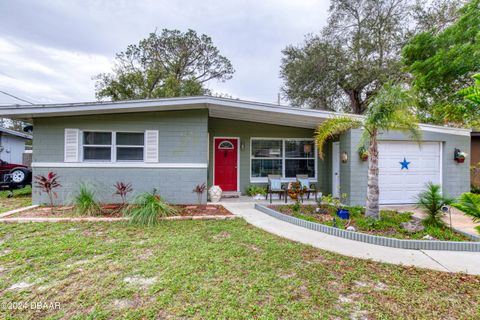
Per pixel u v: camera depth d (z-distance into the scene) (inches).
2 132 518.9
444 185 283.9
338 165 326.6
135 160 281.1
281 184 338.6
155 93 643.5
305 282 110.0
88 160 274.8
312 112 266.7
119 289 102.2
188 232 180.2
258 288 103.6
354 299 97.3
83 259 131.6
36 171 266.5
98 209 233.1
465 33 328.8
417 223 190.1
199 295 98.0
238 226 196.9
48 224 195.0
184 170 283.3
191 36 692.7
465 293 102.2
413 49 383.2
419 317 86.1
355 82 559.5
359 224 191.2
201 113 284.5
